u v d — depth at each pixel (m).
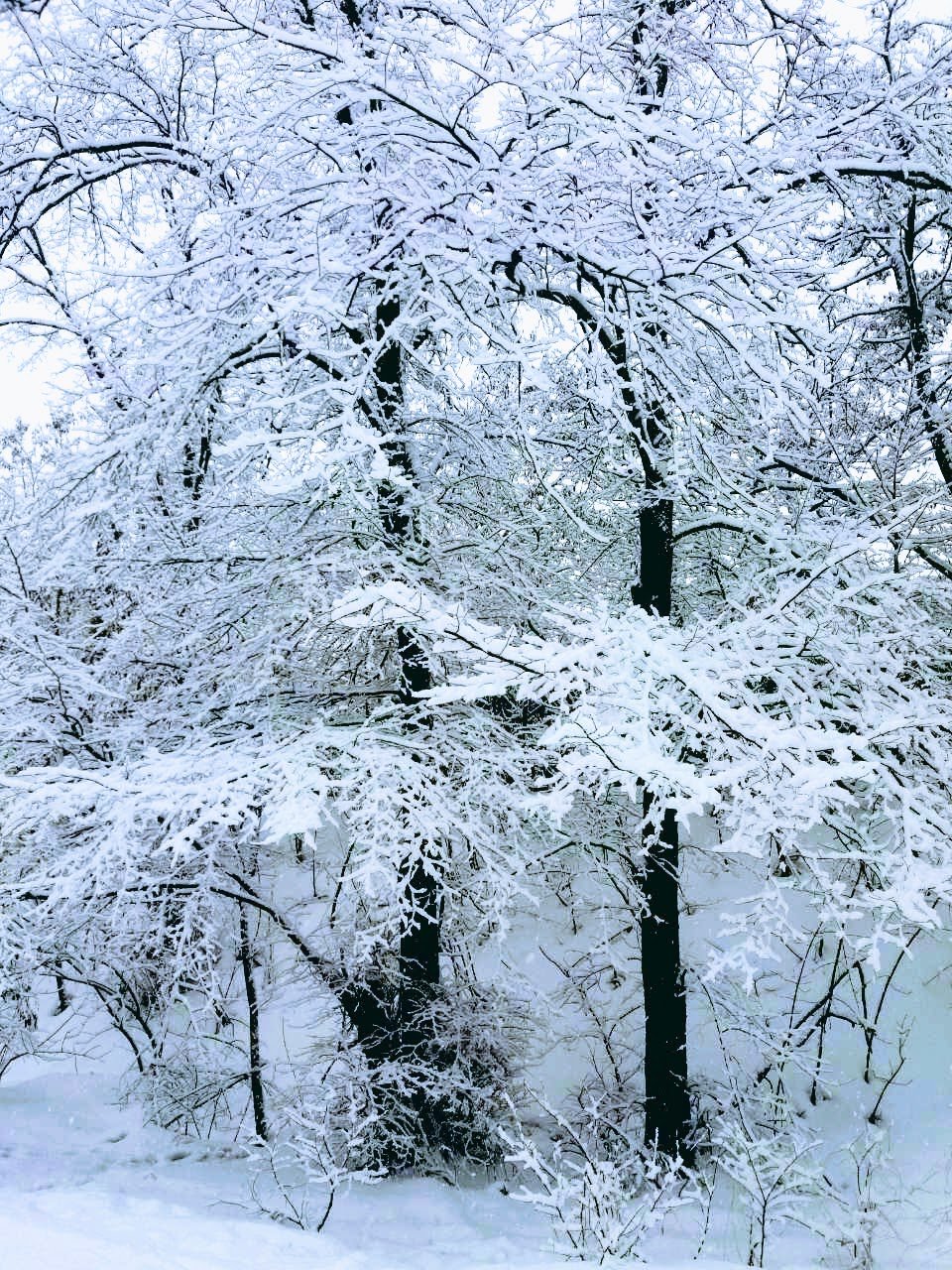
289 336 5.30
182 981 6.56
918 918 3.29
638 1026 8.68
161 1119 7.90
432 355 6.88
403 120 5.14
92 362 5.59
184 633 6.26
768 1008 8.20
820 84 6.36
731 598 5.85
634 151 5.25
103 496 5.61
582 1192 4.43
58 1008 11.08
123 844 4.68
